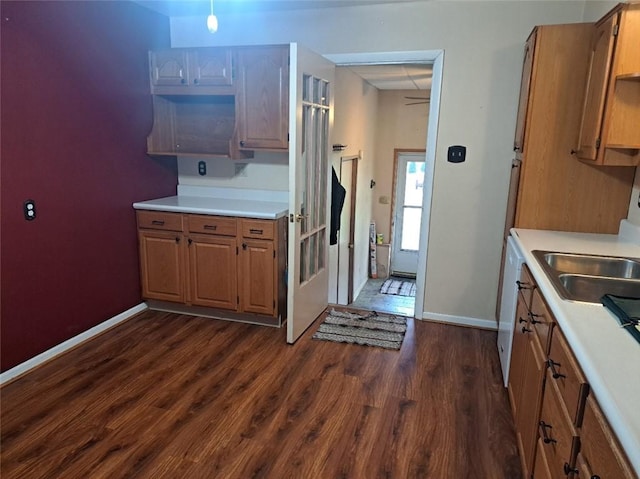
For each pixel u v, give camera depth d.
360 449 2.12
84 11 2.92
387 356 3.02
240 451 2.09
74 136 2.93
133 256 3.54
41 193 2.73
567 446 1.29
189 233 3.40
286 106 3.18
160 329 3.36
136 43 3.39
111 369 2.79
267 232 3.21
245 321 3.52
